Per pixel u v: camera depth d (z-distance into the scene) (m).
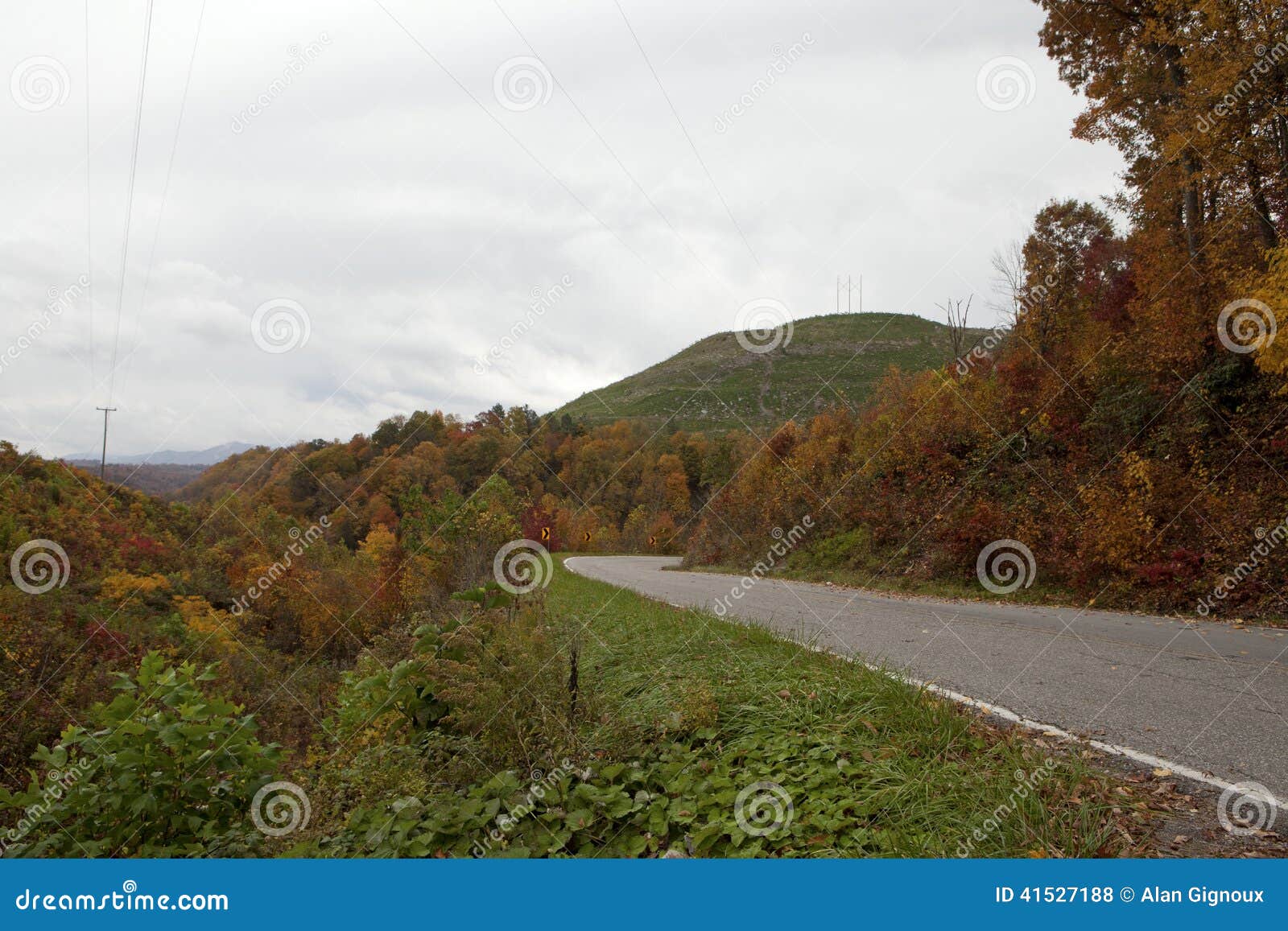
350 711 6.77
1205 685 6.22
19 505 14.27
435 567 14.08
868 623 11.16
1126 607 11.99
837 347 126.12
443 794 4.40
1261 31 12.32
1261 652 7.62
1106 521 13.09
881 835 3.47
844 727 4.98
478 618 6.59
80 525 15.02
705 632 9.29
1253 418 12.75
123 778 4.23
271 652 14.67
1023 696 6.06
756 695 5.94
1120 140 16.86
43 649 9.94
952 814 3.58
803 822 3.71
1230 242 13.91
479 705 5.21
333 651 15.04
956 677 6.96
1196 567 11.58
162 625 13.34
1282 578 10.40
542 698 5.35
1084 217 21.12
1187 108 14.01
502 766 4.95
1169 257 15.21
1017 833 3.32
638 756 4.85
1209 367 14.00
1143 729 5.00
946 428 20.36
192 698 4.58
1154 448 14.25
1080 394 16.84
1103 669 7.01
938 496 19.19
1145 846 3.25
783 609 13.55
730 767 4.63
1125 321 16.98
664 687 6.45
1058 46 17.91
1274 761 4.26
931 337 124.94
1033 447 17.66
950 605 13.48
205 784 4.35
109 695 9.13
